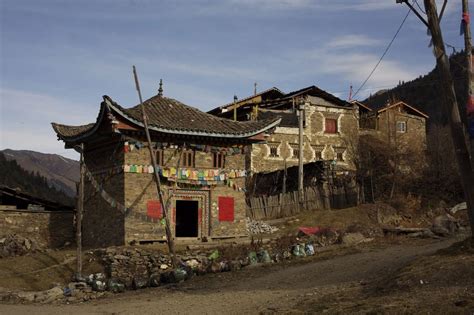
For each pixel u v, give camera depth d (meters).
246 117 50.84
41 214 31.75
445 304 12.58
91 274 24.05
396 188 40.38
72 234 32.34
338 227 31.64
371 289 16.06
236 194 30.48
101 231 29.66
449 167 40.88
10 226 30.83
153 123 27.39
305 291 17.88
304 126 50.06
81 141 30.33
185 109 31.23
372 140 45.84
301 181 39.88
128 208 27.45
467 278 14.48
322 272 21.39
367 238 29.05
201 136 28.89
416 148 45.19
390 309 12.80
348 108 52.50
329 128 51.50
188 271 23.73
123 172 27.67
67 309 18.41
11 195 32.69
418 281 15.07
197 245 27.48
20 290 22.53
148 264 25.11
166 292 21.30
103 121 27.31
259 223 33.41
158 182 25.61
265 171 47.59
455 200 39.47
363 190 39.25
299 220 34.66
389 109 52.31
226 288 20.73
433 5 18.36
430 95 82.50
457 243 18.06
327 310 13.95
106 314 16.89
